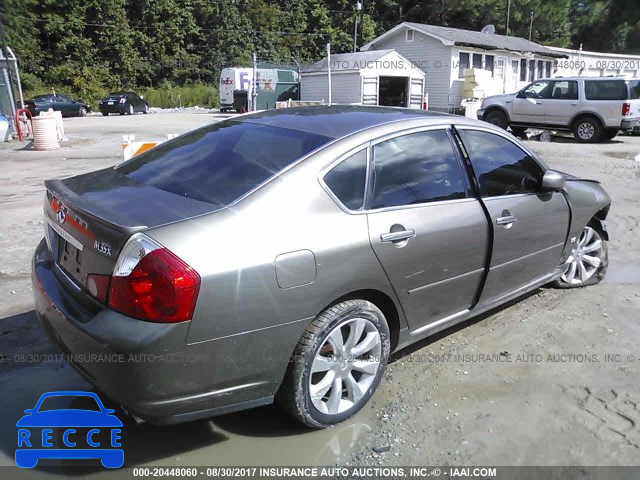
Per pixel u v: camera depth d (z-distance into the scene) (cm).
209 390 266
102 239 266
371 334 321
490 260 387
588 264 523
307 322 286
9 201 884
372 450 298
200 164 330
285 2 6028
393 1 5834
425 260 339
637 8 5116
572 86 1761
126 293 252
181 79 5438
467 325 444
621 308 477
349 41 5906
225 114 3450
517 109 1869
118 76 5006
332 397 309
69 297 288
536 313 466
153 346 246
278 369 282
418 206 341
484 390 353
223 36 5531
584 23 5300
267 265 269
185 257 253
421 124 362
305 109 402
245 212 278
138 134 1978
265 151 325
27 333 420
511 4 5028
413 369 377
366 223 311
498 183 400
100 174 359
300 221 288
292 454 294
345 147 320
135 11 5259
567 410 334
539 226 427
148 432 310
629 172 1188
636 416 329
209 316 255
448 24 5522
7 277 539
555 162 1327
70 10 4853
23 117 1933
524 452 298
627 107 1670
